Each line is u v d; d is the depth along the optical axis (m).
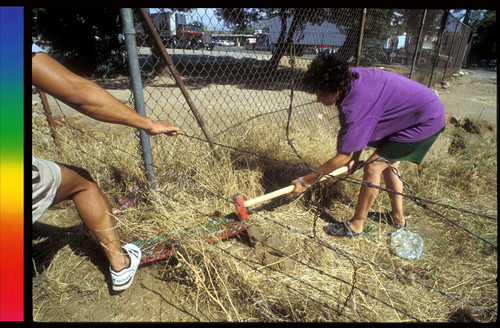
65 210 2.68
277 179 3.27
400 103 2.05
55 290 1.93
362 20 4.96
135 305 1.88
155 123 1.87
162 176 2.77
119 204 2.62
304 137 3.83
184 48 3.51
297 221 2.74
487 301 2.01
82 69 10.59
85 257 2.17
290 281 2.08
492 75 17.86
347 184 3.07
